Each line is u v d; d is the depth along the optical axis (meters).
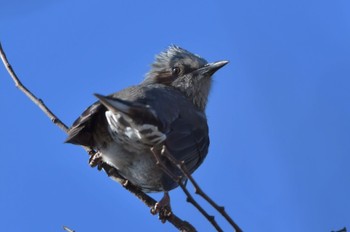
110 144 12.04
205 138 13.98
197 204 8.15
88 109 11.44
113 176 12.69
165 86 14.66
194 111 13.79
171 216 12.32
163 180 11.59
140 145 11.65
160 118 12.24
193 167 13.66
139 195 12.68
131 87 13.37
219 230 8.18
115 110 10.63
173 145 12.23
